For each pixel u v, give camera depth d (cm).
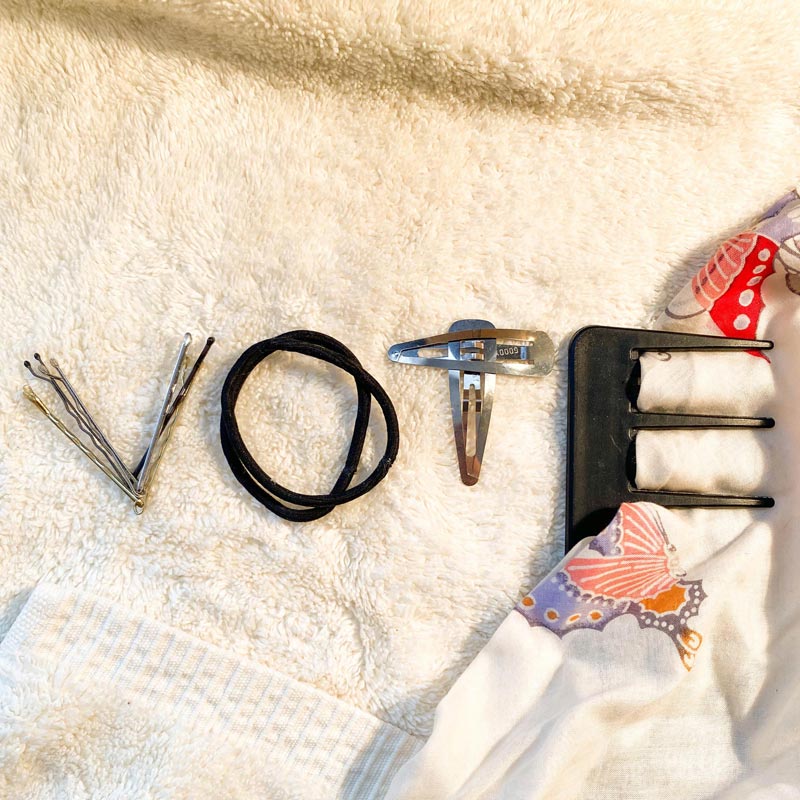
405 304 36
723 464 35
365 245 36
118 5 35
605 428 35
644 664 34
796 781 33
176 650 35
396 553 35
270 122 36
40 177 36
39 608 34
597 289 36
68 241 36
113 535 35
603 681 34
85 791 35
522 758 33
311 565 35
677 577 34
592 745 33
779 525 35
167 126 36
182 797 34
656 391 35
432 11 35
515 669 34
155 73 36
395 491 36
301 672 35
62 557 35
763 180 36
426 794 33
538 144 36
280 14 35
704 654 34
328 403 36
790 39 36
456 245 36
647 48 35
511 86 36
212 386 36
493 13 35
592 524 35
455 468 36
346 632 35
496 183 36
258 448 36
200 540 35
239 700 35
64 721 34
